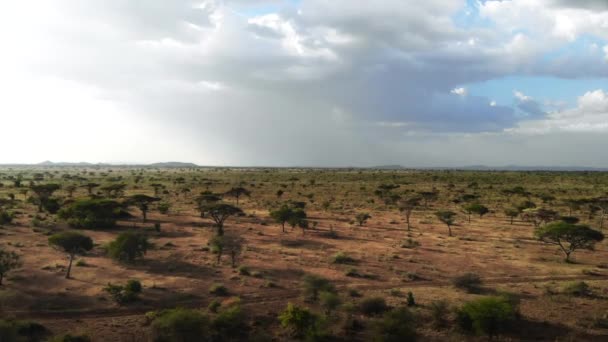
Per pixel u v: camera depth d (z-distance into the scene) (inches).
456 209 4197.8
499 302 1237.7
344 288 1605.6
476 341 1172.5
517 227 3193.9
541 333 1211.9
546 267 1974.7
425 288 1621.6
